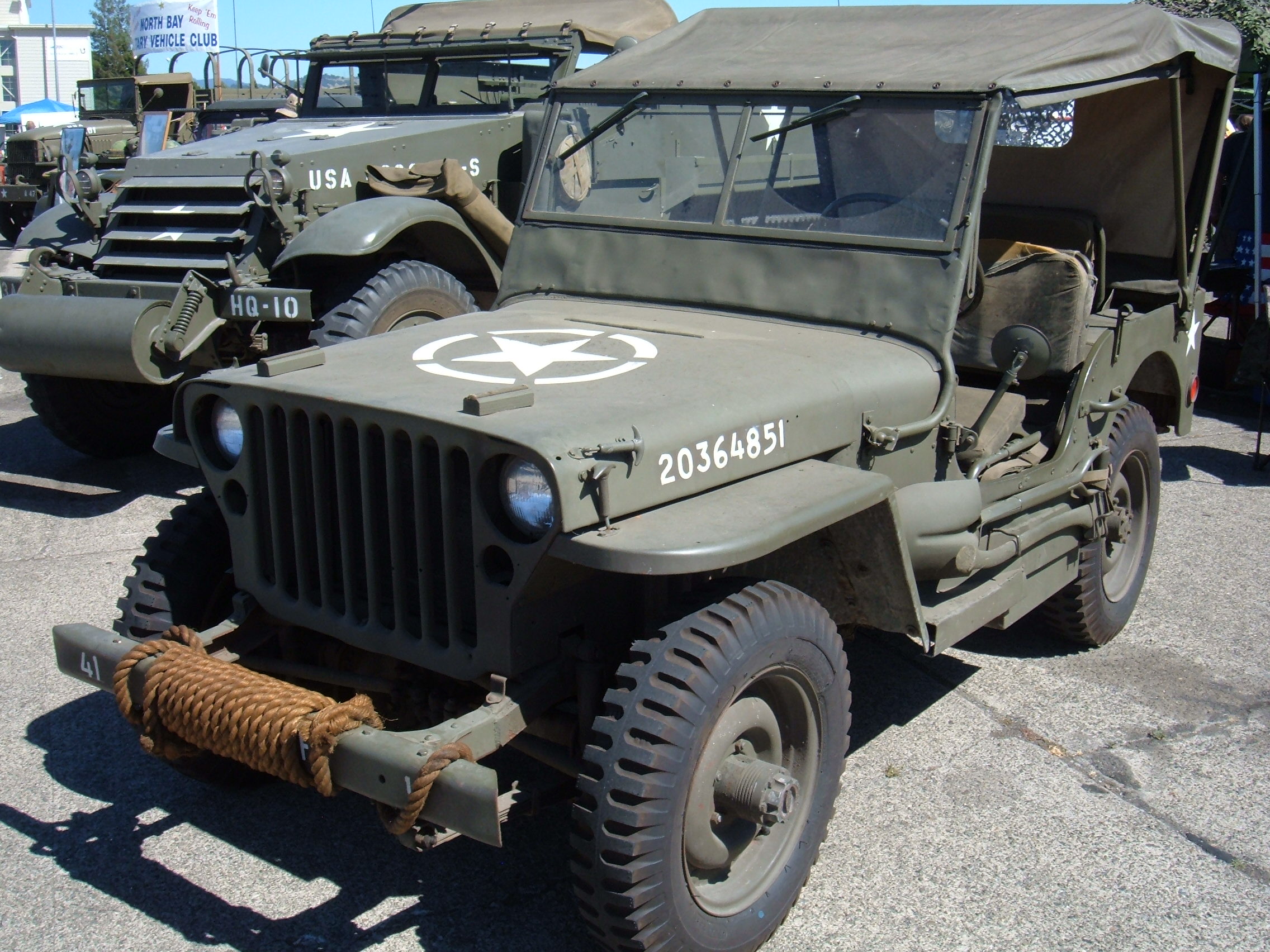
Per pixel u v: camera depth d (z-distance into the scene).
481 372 3.03
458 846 3.30
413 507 2.73
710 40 4.45
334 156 6.53
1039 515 3.98
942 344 3.40
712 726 2.56
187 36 20.88
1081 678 4.38
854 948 2.90
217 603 3.38
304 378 2.95
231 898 3.08
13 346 6.07
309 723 2.50
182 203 6.45
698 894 2.65
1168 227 4.94
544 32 7.30
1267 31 8.24
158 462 7.17
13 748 3.83
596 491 2.48
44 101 34.78
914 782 3.65
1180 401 5.02
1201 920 3.02
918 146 3.52
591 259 4.01
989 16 4.20
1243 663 4.52
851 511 2.77
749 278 3.69
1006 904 3.07
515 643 2.62
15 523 6.03
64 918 2.99
